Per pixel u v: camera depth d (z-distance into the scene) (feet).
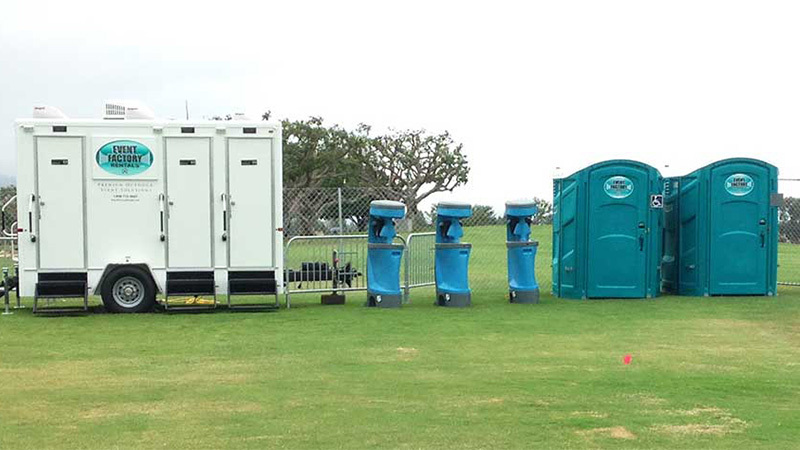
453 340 35.63
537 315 43.21
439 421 22.44
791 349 33.60
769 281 51.39
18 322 41.11
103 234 43.78
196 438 20.97
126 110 44.93
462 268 47.19
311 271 47.62
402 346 34.19
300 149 125.18
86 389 26.53
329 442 20.54
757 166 51.21
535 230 110.52
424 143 135.44
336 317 42.57
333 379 27.84
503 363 30.63
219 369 29.60
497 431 21.47
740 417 22.88
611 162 50.06
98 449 20.08
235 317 42.65
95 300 49.85
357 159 130.52
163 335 37.11
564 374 28.63
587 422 22.33
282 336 36.73
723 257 51.16
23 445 20.43
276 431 21.56
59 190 43.45
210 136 44.32
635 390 26.20
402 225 78.38
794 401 24.81
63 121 43.39
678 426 21.95
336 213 78.89
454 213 46.96
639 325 39.86
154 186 44.04
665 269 54.49
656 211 50.55
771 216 51.47
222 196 44.47
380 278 46.83
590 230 50.11
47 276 43.50
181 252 44.29
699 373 28.84
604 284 50.14
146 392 26.09
